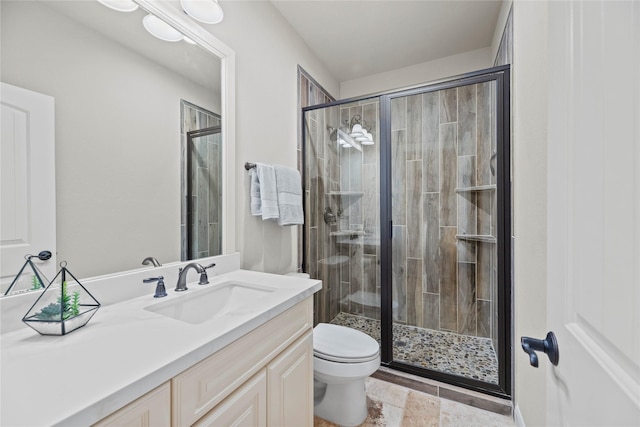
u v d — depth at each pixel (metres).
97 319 0.83
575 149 0.46
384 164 2.09
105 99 1.01
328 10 1.94
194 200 1.33
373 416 1.47
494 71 1.66
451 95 2.15
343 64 2.68
